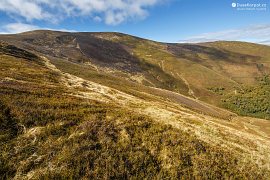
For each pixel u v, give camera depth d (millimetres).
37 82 35562
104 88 57625
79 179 12758
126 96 55281
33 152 13742
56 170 12797
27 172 12438
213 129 31516
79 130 16797
